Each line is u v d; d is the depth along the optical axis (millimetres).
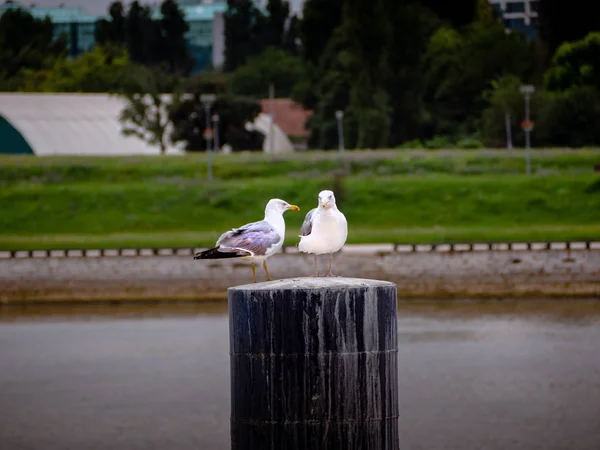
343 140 115938
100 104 118125
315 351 15023
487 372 36875
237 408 15305
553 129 105062
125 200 77438
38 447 28828
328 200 18266
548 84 116188
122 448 28734
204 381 36531
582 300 53438
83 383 36562
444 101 120875
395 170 83688
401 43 119125
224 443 29062
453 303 53375
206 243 66125
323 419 15086
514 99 106312
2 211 76312
